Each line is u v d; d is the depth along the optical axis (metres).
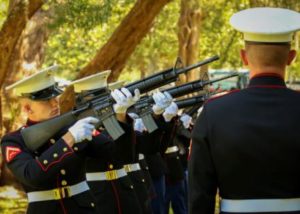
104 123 7.45
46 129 7.00
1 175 19.48
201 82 9.70
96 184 8.81
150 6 16.33
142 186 10.01
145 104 9.33
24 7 14.41
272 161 5.29
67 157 6.79
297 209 5.30
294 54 5.58
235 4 27.17
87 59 35.78
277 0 17.75
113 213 8.80
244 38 5.52
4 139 7.25
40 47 19.75
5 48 14.76
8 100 18.84
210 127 5.47
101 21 15.21
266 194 5.30
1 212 16.62
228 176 5.40
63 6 14.93
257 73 5.49
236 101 5.47
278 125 5.32
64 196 7.30
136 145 9.92
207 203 5.48
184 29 28.20
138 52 38.06
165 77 8.62
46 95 7.38
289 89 5.48
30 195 7.38
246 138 5.34
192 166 5.53
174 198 13.09
